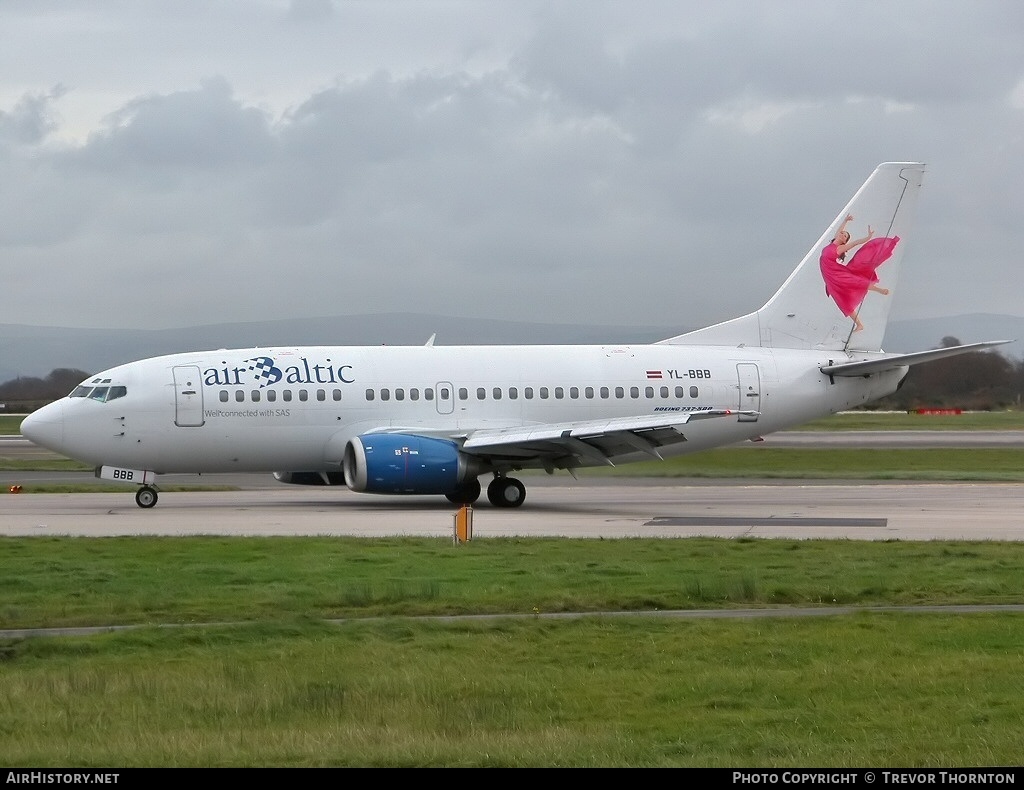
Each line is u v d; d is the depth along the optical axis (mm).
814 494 133000
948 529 96438
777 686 45031
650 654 50031
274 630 53688
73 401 116375
